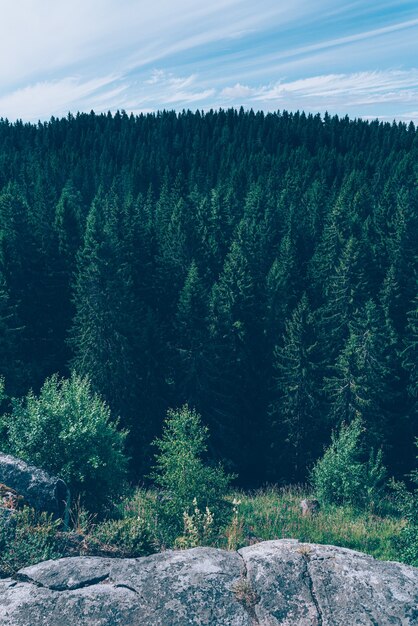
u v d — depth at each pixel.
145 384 41.00
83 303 40.09
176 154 187.88
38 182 112.06
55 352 47.78
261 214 89.69
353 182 109.62
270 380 47.09
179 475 15.05
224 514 14.95
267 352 47.72
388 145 179.38
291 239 71.19
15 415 15.73
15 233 49.97
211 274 61.47
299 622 5.60
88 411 15.96
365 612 5.69
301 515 22.83
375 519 23.61
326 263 60.56
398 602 5.83
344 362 40.06
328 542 19.42
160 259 58.53
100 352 38.25
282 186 119.44
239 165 144.25
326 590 6.00
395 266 58.72
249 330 47.12
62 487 11.78
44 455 14.99
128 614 5.69
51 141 193.75
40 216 68.25
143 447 38.03
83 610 5.74
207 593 5.98
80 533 10.05
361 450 28.02
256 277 54.94
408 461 44.75
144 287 54.88
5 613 5.75
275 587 6.04
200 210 81.25
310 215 88.81
